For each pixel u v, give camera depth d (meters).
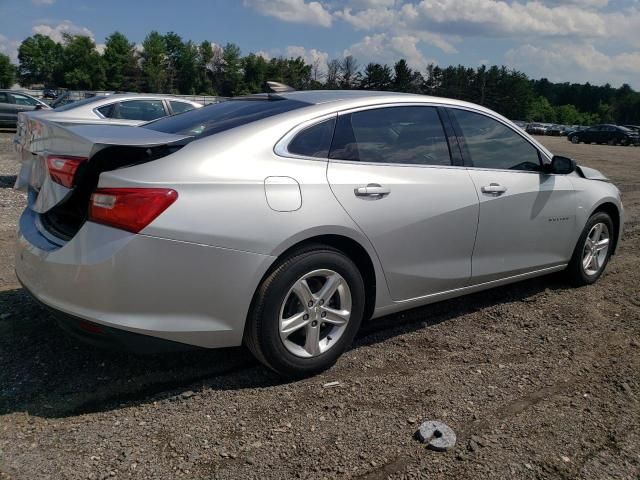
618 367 3.56
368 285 3.59
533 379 3.38
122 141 2.87
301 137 3.31
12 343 3.62
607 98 148.62
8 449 2.58
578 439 2.78
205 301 2.91
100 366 3.38
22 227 3.37
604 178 5.27
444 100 4.08
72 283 2.81
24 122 3.95
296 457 2.58
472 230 3.96
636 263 5.93
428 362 3.58
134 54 103.06
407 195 3.58
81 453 2.57
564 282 5.13
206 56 103.56
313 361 3.28
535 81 158.75
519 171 4.36
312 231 3.14
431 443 2.66
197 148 3.03
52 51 113.38
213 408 2.97
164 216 2.77
